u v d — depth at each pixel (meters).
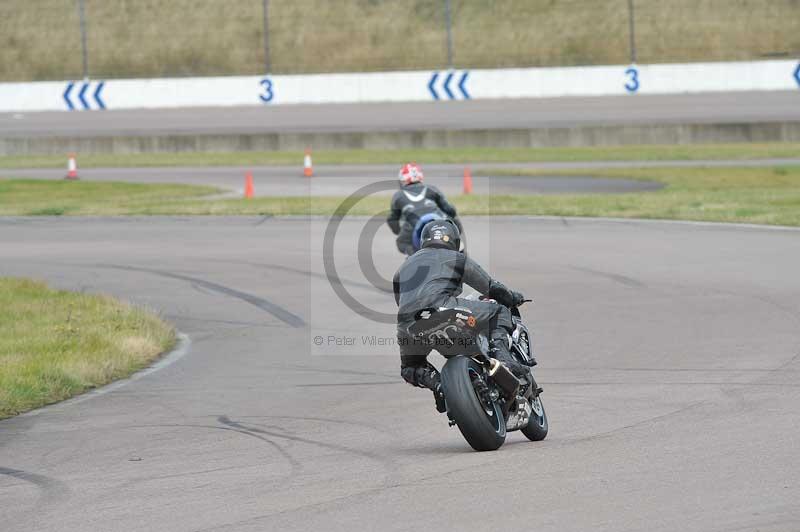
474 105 186.88
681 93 187.88
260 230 87.62
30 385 38.09
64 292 58.38
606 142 161.88
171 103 193.38
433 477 25.39
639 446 27.73
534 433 29.36
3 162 160.12
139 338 46.94
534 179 125.94
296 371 41.91
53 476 27.25
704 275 62.00
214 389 38.97
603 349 43.66
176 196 115.75
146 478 26.66
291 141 165.00
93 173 144.75
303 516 22.59
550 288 59.31
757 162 138.88
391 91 191.38
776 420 30.17
